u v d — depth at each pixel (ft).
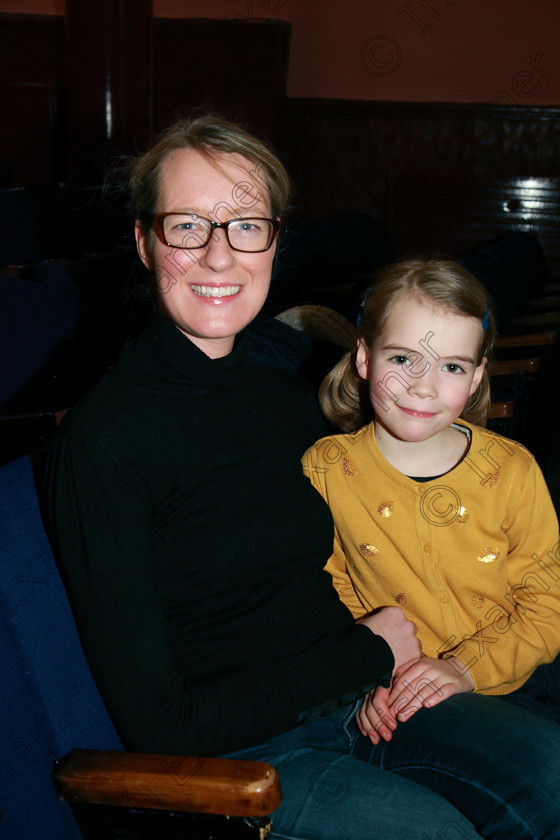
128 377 3.62
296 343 5.35
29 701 3.33
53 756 3.31
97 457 3.33
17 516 3.46
